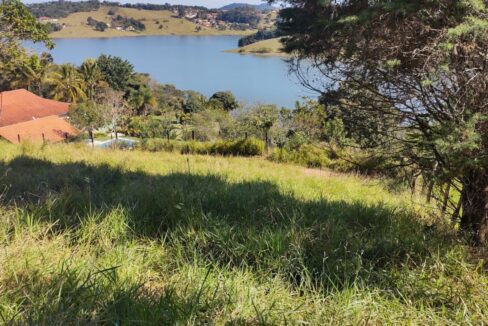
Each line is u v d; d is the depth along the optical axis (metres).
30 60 17.75
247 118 23.70
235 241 3.08
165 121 36.12
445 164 3.19
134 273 2.56
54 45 16.98
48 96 59.28
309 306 2.36
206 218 3.44
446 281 2.68
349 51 3.30
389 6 2.71
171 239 3.19
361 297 2.45
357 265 2.73
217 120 34.34
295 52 3.80
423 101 3.30
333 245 3.06
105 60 77.75
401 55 3.20
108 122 40.62
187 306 2.16
